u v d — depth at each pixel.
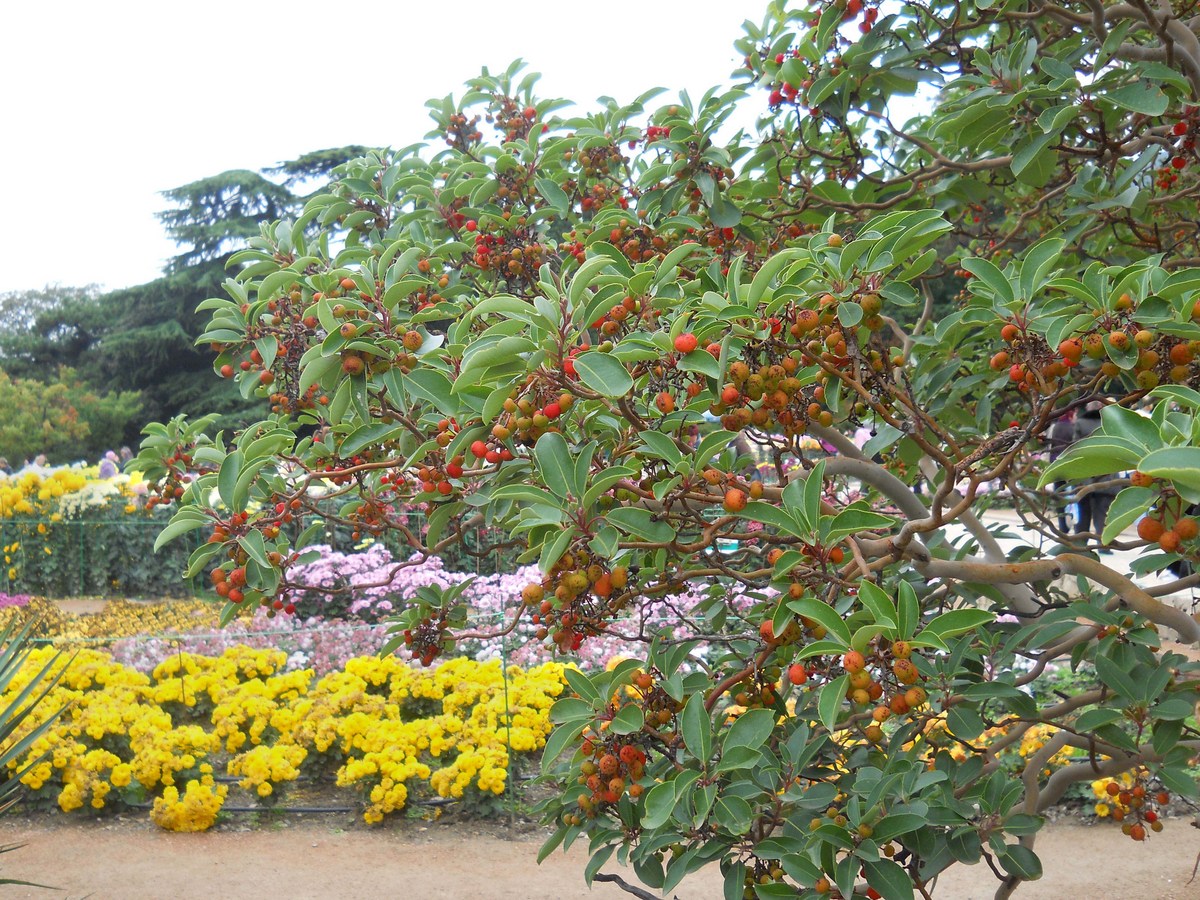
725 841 2.41
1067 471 1.63
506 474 2.31
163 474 3.16
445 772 5.47
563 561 1.95
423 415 2.68
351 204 3.76
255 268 3.15
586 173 3.71
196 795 5.34
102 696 5.90
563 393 2.01
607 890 4.67
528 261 3.29
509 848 5.16
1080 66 3.42
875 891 2.32
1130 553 9.07
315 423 3.00
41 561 10.65
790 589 1.92
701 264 3.34
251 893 4.62
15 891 4.64
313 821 5.52
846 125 3.38
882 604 1.77
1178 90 3.29
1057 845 5.29
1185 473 1.33
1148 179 3.95
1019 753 5.53
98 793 5.48
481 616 6.46
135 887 4.68
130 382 36.66
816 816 2.45
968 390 3.96
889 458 3.95
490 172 3.52
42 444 34.47
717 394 1.94
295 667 6.91
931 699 2.55
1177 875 4.81
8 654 3.50
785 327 1.99
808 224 3.70
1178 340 1.87
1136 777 3.36
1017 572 2.24
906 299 1.99
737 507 1.94
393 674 6.14
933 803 2.53
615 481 1.96
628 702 2.30
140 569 10.84
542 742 5.80
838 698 1.74
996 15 3.17
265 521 2.58
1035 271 2.02
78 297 46.12
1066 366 1.96
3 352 41.84
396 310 2.92
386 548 9.28
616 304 2.24
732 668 3.14
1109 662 2.44
